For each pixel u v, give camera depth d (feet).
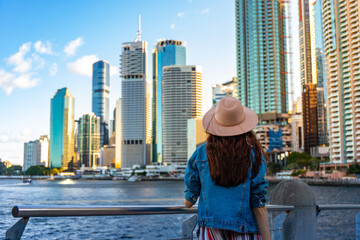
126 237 87.76
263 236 8.55
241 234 8.50
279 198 14.10
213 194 8.70
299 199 14.07
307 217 14.12
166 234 92.32
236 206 8.48
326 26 566.77
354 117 510.58
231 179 8.43
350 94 519.60
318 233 15.05
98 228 103.40
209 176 8.86
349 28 526.57
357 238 15.39
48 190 416.46
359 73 510.17
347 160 514.27
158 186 565.12
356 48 519.19
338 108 537.24
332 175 468.75
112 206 9.91
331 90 551.18
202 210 8.86
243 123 8.92
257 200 8.64
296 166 549.13
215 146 8.73
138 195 313.73
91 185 604.49
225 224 8.39
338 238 14.73
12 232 9.07
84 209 9.53
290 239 13.76
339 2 544.62
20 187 513.04
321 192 300.61
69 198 268.62
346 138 518.78
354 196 248.32
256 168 8.68
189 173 9.32
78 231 95.76
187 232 11.75
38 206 9.18
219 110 8.94
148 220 119.75
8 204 185.16
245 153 8.57
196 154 9.32
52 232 87.86
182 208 10.89
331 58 556.92
